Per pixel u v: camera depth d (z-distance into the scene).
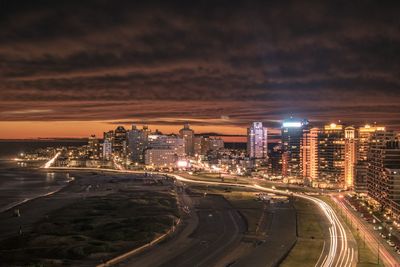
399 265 191.12
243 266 187.62
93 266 183.38
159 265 188.38
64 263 187.00
